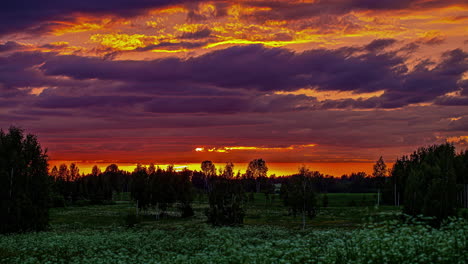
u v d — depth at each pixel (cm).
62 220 7669
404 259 1155
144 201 8850
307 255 1391
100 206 12219
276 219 7600
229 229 4991
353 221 6400
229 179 5959
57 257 2728
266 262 1458
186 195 9619
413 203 4081
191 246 3089
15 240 3794
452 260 1105
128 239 3759
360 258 1205
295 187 6041
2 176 5109
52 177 5706
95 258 2295
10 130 5453
